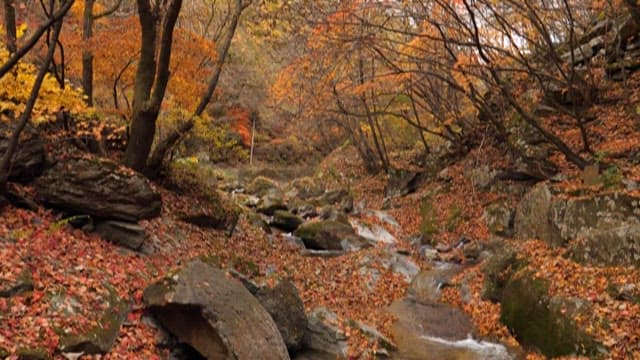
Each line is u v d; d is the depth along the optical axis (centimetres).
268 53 2583
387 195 2661
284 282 920
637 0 1415
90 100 1295
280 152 4331
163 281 771
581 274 946
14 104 905
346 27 1533
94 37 1261
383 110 2548
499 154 2070
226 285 786
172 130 1416
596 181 1310
